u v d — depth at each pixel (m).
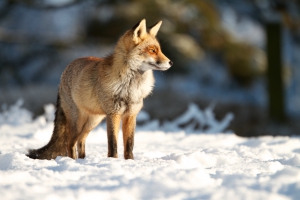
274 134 28.03
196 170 6.65
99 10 40.81
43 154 10.73
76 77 10.61
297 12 31.80
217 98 37.66
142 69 9.88
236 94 42.88
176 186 6.00
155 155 10.46
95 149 11.63
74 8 50.75
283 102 31.97
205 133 16.77
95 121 10.75
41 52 42.31
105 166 7.41
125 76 9.67
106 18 40.22
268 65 32.12
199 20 39.44
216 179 6.42
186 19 40.69
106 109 9.77
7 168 7.92
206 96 38.41
